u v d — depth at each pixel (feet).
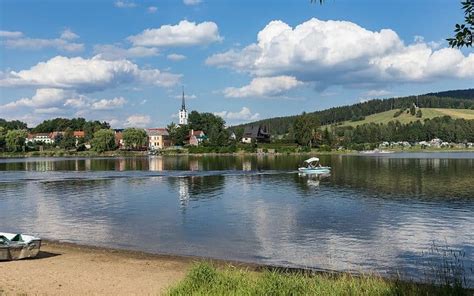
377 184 254.27
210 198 203.41
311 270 88.53
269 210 165.68
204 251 104.99
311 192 221.25
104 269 86.58
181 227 134.31
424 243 111.96
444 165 407.64
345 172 340.59
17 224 142.92
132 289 72.64
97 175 341.82
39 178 318.04
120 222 144.36
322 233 123.54
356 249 106.32
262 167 413.39
